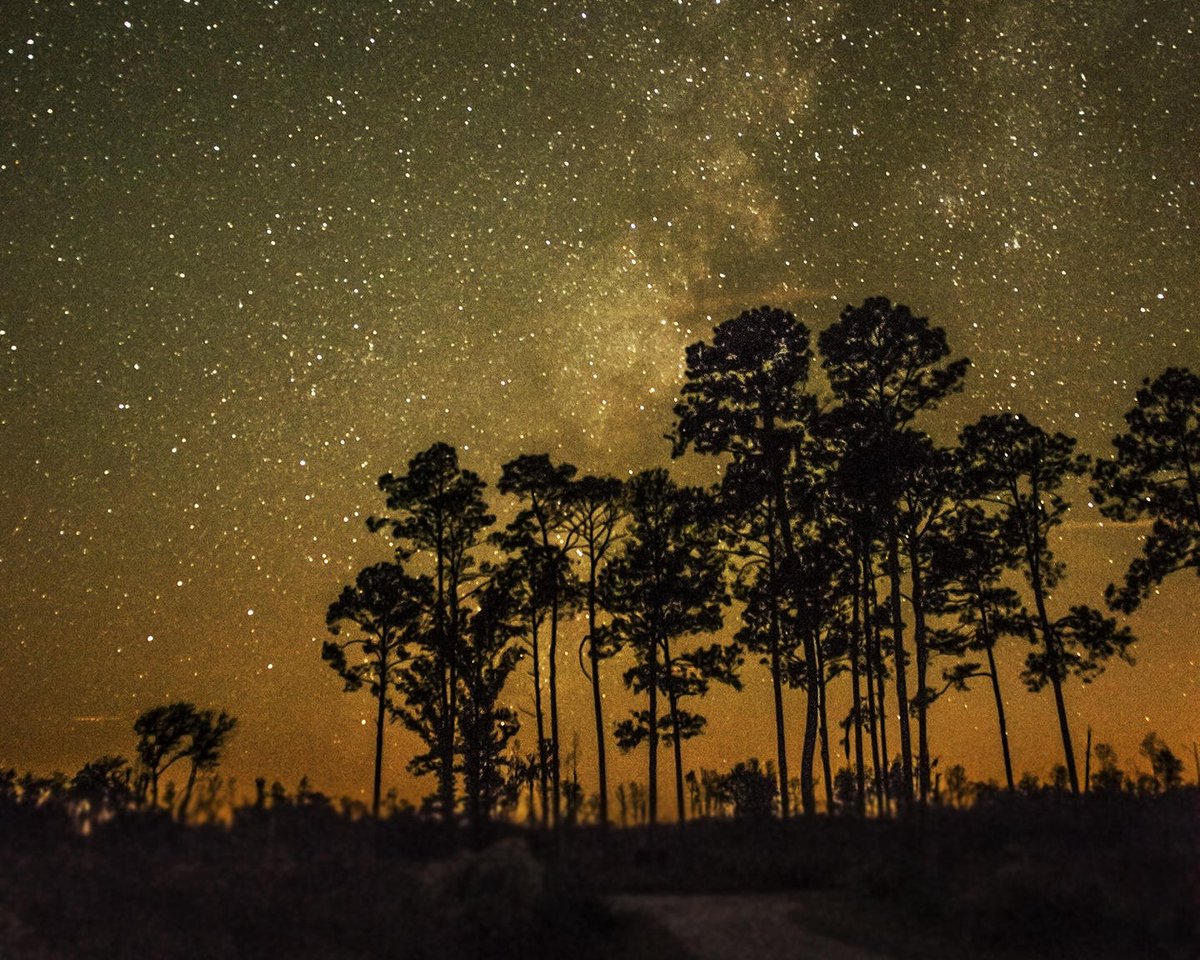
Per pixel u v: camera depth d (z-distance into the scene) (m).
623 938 15.48
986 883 16.25
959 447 42.06
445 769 43.00
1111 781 26.97
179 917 14.83
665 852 19.80
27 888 14.88
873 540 42.22
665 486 42.66
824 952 14.36
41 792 20.72
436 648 43.28
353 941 14.70
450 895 16.22
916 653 40.22
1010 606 40.34
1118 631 38.25
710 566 42.06
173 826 18.22
